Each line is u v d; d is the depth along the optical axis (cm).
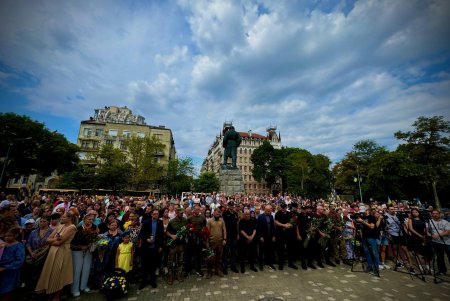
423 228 717
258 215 802
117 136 5381
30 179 5091
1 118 2769
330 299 508
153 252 602
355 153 4484
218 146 8569
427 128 3152
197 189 6169
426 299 513
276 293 538
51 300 474
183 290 559
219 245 662
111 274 532
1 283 400
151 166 4397
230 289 562
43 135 3067
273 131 8625
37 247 527
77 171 3447
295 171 5291
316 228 743
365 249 729
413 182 3362
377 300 506
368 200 4288
